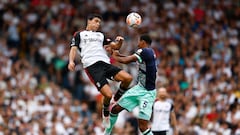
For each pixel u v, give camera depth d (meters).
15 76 71.44
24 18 82.31
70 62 39.44
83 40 40.06
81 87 75.44
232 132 66.62
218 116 69.06
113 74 40.19
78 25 83.88
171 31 86.81
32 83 71.69
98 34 40.44
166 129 54.78
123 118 67.38
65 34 81.69
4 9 82.50
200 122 69.44
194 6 91.94
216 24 90.25
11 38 79.75
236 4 94.31
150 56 40.31
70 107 69.12
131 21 40.12
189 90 74.19
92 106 73.75
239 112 67.88
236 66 79.19
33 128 63.12
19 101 65.88
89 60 39.81
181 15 90.19
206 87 75.50
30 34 80.88
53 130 64.06
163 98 54.72
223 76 77.00
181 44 84.75
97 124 66.31
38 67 78.44
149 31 85.88
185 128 68.56
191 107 70.69
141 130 40.75
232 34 89.12
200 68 79.50
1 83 68.88
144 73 40.50
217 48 85.06
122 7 89.06
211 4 92.94
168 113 54.78
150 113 40.47
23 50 80.06
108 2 88.75
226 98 71.38
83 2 87.44
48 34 81.12
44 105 66.81
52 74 77.50
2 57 73.88
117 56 40.38
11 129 61.78
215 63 80.69
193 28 88.38
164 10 90.25
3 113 63.06
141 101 40.44
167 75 77.12
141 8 89.56
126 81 40.06
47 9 84.31
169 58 81.44
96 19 40.56
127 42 81.50
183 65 80.19
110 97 39.53
